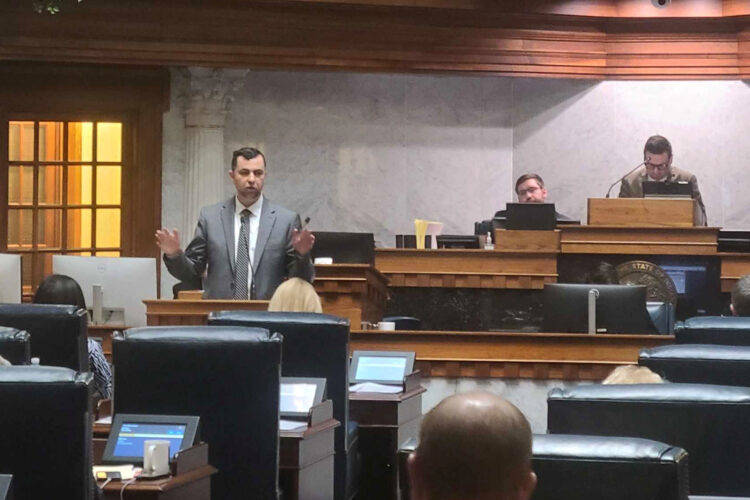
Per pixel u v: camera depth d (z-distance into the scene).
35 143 18.06
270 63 17.45
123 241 18.23
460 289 13.44
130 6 17.11
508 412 2.86
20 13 16.91
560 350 11.04
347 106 18.77
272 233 10.45
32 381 5.20
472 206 18.95
